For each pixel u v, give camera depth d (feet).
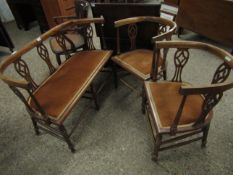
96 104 6.02
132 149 5.05
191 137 5.11
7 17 13.30
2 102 6.82
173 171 4.53
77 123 5.53
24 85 3.61
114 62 6.09
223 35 7.48
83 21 5.86
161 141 4.17
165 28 5.42
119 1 12.75
